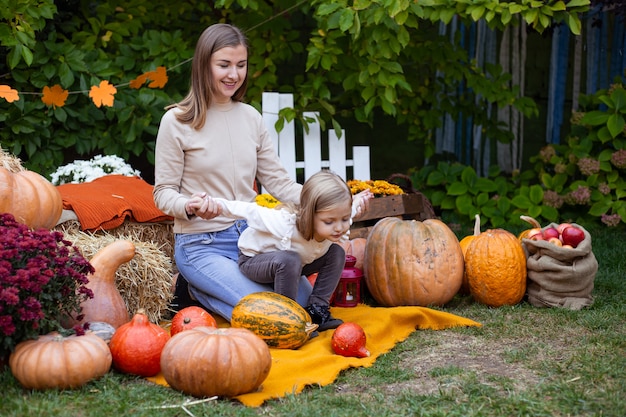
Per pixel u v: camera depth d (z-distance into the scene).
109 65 6.24
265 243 3.94
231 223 4.18
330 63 6.02
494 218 7.09
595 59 7.93
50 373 3.04
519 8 5.52
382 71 5.93
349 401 3.10
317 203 3.69
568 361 3.57
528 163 8.29
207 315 3.72
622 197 7.12
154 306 4.15
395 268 4.56
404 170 8.18
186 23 7.10
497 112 8.14
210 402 3.04
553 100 8.08
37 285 3.07
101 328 3.47
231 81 4.00
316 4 6.35
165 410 2.93
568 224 4.76
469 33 7.96
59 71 5.78
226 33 3.95
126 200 4.56
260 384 3.19
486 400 3.10
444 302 4.64
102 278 3.74
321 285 4.11
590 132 7.21
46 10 5.66
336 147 6.18
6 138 5.76
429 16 5.71
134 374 3.32
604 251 6.09
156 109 6.11
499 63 7.98
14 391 3.05
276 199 4.84
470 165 8.17
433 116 7.43
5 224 3.36
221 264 4.07
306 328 3.73
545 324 4.25
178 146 4.02
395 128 8.12
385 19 5.63
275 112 5.98
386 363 3.62
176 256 4.22
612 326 4.19
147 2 6.82
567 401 3.07
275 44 6.73
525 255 4.73
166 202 3.95
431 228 4.67
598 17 7.87
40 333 3.27
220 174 4.11
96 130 6.17
